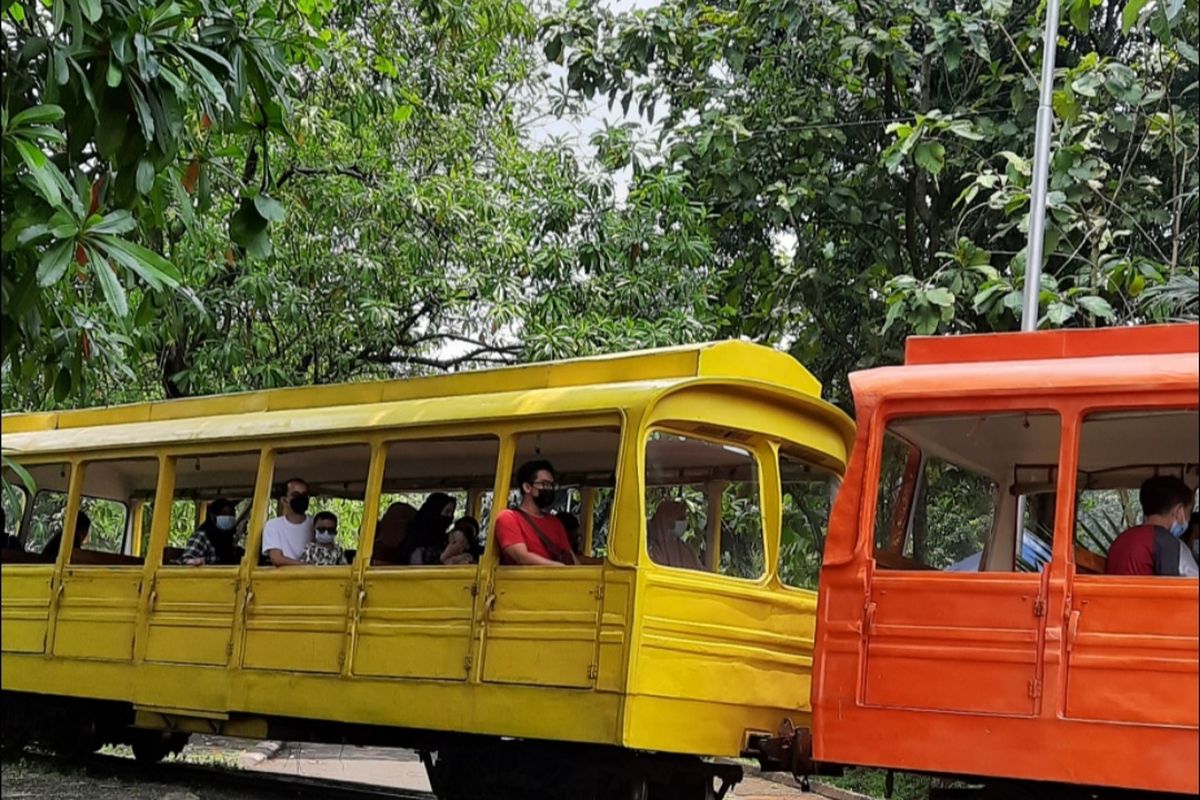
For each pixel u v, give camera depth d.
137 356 13.37
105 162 8.53
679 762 9.98
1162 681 7.54
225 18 8.62
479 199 18.14
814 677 8.46
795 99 16.59
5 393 15.73
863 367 16.62
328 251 17.50
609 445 10.42
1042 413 8.24
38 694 14.11
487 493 11.51
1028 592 7.96
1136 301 13.07
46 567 13.72
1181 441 8.34
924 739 8.09
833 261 17.09
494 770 10.52
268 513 11.98
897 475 8.79
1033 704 7.84
